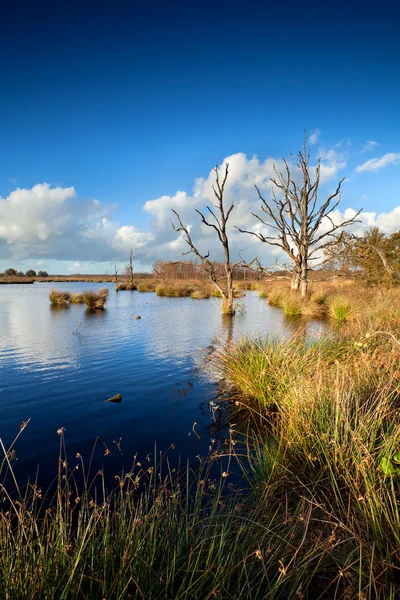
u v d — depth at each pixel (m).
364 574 1.92
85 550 2.12
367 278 20.73
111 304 23.69
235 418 4.90
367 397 4.04
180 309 19.94
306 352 6.18
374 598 1.89
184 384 6.43
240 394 5.61
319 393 3.93
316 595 1.98
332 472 2.83
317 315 15.97
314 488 2.80
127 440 4.29
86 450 4.04
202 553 2.18
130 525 2.32
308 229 21.48
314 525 2.49
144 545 2.14
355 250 19.73
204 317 16.06
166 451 4.01
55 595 1.81
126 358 8.42
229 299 17.08
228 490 3.17
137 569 1.96
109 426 4.70
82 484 3.33
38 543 1.97
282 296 20.91
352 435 2.98
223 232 16.52
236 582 2.00
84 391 6.12
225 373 6.34
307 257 20.75
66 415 5.09
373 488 2.37
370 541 2.15
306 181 19.97
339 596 1.95
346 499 2.73
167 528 2.33
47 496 3.13
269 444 4.00
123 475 3.48
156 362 8.02
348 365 5.18
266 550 2.16
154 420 4.89
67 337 11.22
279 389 5.07
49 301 25.64
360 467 2.63
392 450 2.71
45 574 1.83
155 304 23.52
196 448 4.07
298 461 3.28
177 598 1.75
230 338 10.18
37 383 6.57
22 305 22.59
